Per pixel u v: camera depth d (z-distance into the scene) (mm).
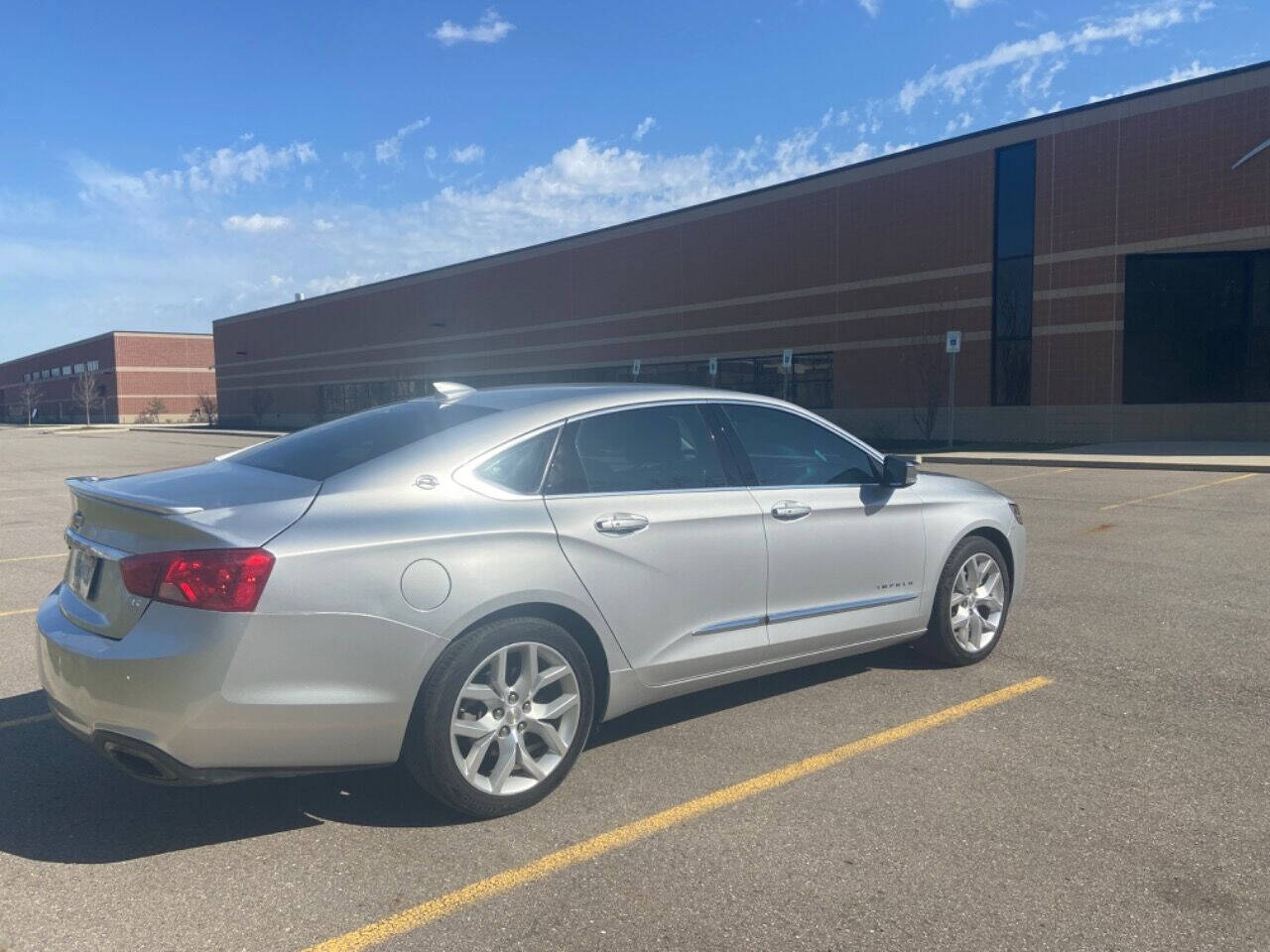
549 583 3809
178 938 2947
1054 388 25625
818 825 3631
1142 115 23672
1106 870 3287
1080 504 13156
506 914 3061
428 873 3326
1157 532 10539
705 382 36625
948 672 5492
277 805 3881
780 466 4816
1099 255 24609
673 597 4234
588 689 3949
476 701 3682
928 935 2920
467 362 49500
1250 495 13875
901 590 5191
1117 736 4492
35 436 56094
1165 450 21625
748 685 5297
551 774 3844
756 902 3113
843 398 31406
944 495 5461
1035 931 2934
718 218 35688
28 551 10727
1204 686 5195
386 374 55844
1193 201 22922
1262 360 24094
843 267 31203
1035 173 25875
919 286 28891
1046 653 5867
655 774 4129
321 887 3242
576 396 4383
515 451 3990
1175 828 3580
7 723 4906
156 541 3447
